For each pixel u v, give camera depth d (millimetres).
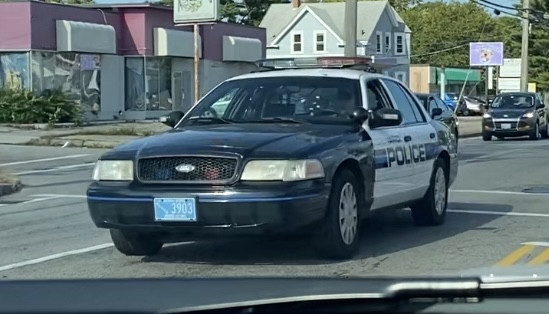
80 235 10203
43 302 2668
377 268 7793
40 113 31969
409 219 11008
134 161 7531
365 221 10859
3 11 33250
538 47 64312
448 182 10828
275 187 7195
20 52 33312
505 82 59156
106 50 35938
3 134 29031
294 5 70688
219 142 7488
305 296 2689
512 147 26516
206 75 42219
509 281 2734
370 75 9266
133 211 7422
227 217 7184
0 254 8969
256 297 2707
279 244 9008
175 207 7281
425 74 73875
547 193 14195
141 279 3018
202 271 7789
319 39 66250
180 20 30562
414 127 9844
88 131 30359
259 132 7863
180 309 2594
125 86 38031
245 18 73062
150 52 38031
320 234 7812
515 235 9781
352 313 2654
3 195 15016
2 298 2717
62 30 34094
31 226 11133
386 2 67875
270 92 8891
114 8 37250
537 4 60438
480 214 11594
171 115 9047
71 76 34938
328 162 7602
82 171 19516
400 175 9188
